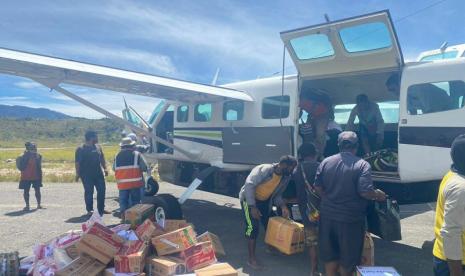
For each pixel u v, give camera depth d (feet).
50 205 31.83
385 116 24.58
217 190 26.20
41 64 16.89
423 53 21.35
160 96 25.46
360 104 21.36
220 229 23.70
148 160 32.58
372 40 16.47
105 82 21.25
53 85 19.29
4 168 69.36
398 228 13.88
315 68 19.02
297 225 16.19
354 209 12.00
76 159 26.84
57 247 15.07
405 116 16.67
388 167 18.51
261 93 22.63
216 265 14.58
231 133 22.13
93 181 27.20
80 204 32.35
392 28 15.44
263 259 18.04
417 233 22.72
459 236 8.91
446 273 9.68
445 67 15.89
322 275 15.83
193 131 27.35
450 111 15.66
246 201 16.51
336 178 12.20
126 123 22.56
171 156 29.66
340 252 12.32
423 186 17.38
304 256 18.47
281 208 17.38
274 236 16.69
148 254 15.26
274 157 20.08
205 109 26.50
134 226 19.72
